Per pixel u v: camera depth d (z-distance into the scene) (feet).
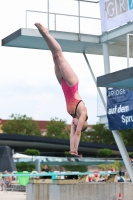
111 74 72.28
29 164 246.47
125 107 94.12
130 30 91.91
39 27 42.73
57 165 267.18
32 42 98.89
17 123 616.80
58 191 102.63
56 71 43.75
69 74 42.47
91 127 552.82
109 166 251.39
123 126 94.84
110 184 108.58
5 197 127.24
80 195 104.32
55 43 43.01
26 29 93.97
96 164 287.69
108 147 358.02
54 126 604.08
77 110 42.16
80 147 359.66
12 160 189.98
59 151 374.63
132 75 67.10
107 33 99.30
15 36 94.94
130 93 92.63
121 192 109.81
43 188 111.75
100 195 106.83
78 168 271.69
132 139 452.76
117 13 94.38
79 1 100.17
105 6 97.30
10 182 161.79
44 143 348.18
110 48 106.42
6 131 611.06
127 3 91.35
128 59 78.74
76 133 41.24
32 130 617.62
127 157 98.58
